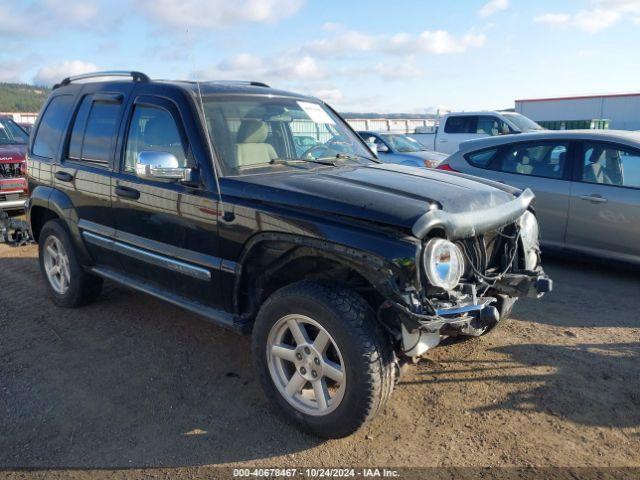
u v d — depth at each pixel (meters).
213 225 3.47
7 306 5.29
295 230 3.04
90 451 3.08
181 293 3.91
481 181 3.89
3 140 9.71
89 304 5.26
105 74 4.57
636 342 4.31
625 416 3.31
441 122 15.55
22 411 3.49
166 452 3.06
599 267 6.43
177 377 3.89
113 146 4.30
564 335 4.46
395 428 3.23
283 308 3.11
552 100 35.09
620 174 5.88
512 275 3.48
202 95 3.87
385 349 2.92
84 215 4.62
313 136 4.39
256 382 3.81
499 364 3.97
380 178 3.52
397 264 2.71
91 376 3.92
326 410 3.05
